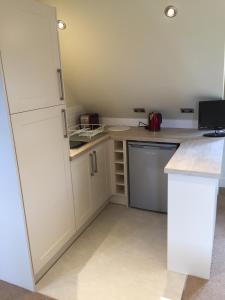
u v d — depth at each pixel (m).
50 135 2.02
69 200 2.37
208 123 2.78
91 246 2.46
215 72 2.52
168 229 2.01
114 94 3.13
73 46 2.68
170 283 1.98
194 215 1.90
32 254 1.93
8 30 1.58
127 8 2.18
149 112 3.25
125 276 2.07
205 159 2.04
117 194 3.21
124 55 2.61
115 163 3.13
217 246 2.34
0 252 2.01
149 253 2.33
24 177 1.79
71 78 3.08
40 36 1.83
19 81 1.68
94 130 3.12
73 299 1.88
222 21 2.10
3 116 1.62
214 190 1.79
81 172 2.54
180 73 2.62
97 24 2.39
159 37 2.35
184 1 2.03
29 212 1.87
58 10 2.37
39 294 1.93
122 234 2.62
